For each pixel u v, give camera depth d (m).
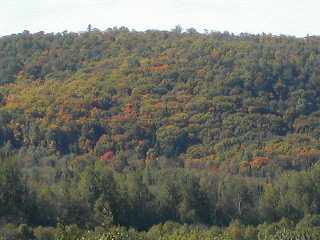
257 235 161.62
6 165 162.25
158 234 141.00
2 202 157.62
